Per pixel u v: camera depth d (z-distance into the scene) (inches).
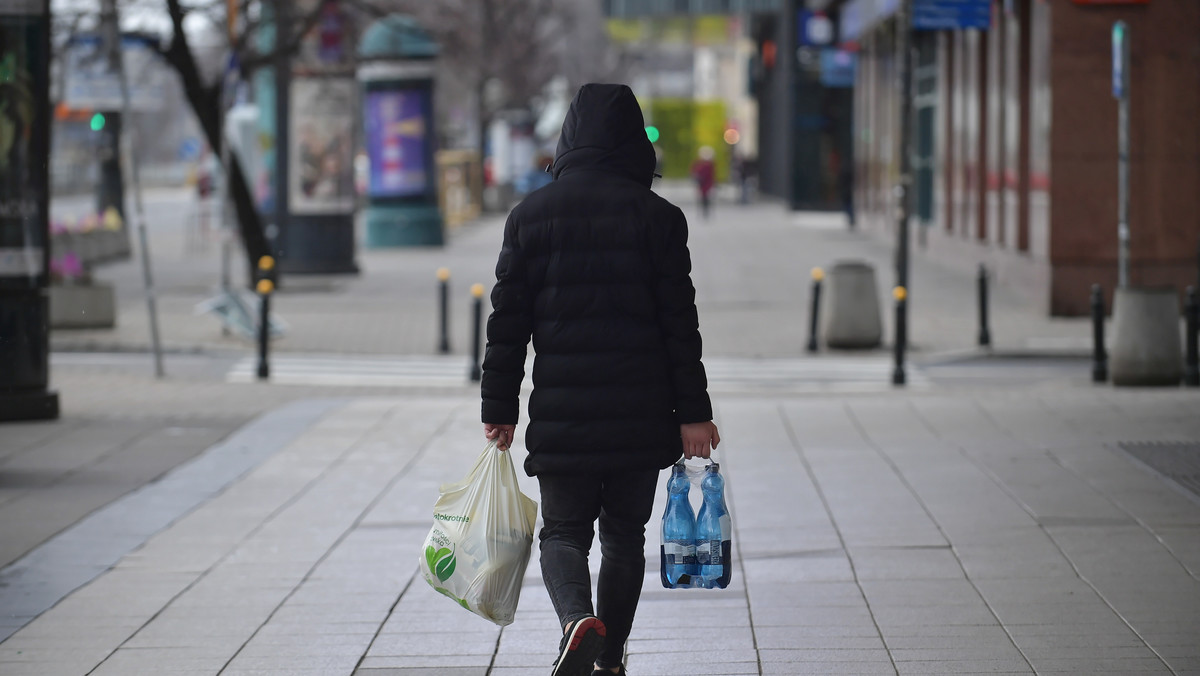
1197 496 1040.8
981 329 2263.8
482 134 6998.0
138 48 3021.7
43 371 1557.6
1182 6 2657.5
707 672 688.4
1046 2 2677.2
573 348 595.5
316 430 1460.4
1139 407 1517.0
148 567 919.7
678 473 632.4
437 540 626.5
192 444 1390.3
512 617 626.5
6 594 856.9
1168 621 746.2
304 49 3580.2
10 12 1489.9
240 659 727.7
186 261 4362.7
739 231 5310.0
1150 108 2664.9
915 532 963.3
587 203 597.6
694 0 6451.8
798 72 6579.7
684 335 597.6
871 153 5191.9
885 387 1911.9
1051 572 850.8
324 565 919.7
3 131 1513.3
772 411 1541.6
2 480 1213.1
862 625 759.1
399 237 4638.3
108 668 714.8
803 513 1033.5
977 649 709.3
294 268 3644.2
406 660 722.2
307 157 3624.5
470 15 6427.2
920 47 4411.9
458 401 1678.2
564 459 595.5
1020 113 3107.8
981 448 1273.4
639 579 621.6
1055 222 2682.1
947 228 3993.6
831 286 2332.7
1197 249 2679.6
